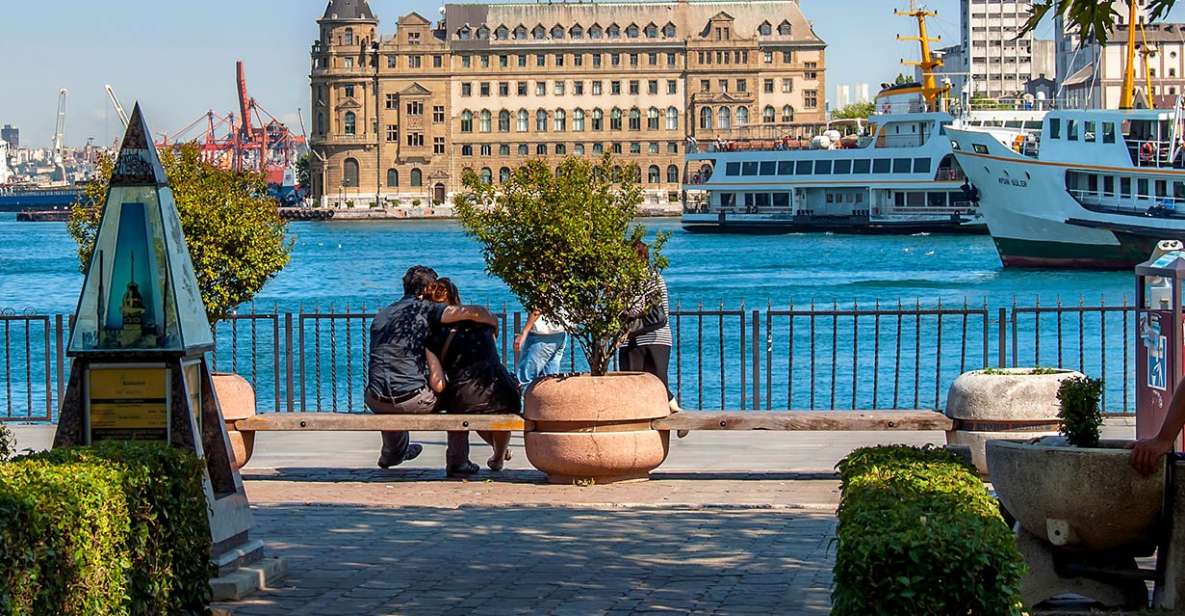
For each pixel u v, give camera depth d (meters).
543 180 14.85
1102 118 79.69
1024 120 101.56
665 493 14.28
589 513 13.19
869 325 47.31
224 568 10.02
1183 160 77.44
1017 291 70.88
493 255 15.12
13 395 31.19
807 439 18.50
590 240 14.56
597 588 10.09
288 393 21.64
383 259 113.88
